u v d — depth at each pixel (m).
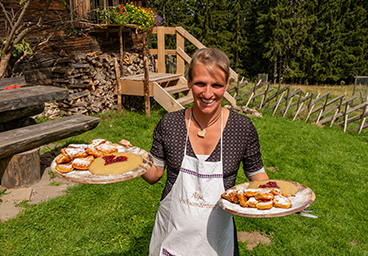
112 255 2.76
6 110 3.66
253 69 37.31
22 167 3.74
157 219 1.54
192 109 1.43
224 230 1.40
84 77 7.11
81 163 1.31
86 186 3.88
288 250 3.10
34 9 6.48
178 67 9.28
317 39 32.78
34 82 6.62
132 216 3.35
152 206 3.59
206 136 1.39
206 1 35.72
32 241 2.83
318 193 4.49
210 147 1.39
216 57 1.26
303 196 1.23
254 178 1.50
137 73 9.27
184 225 1.38
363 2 32.06
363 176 5.32
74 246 2.83
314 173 5.29
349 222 3.75
